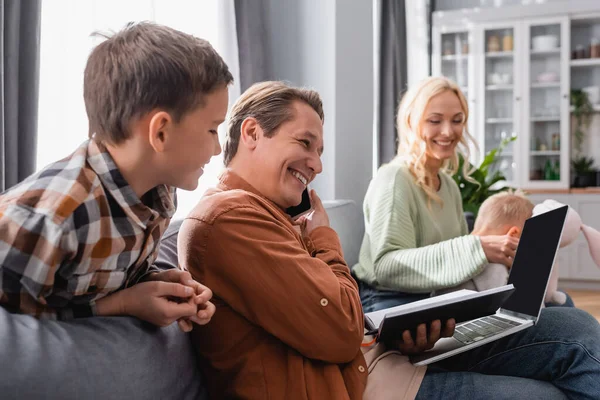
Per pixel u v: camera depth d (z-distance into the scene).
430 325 1.27
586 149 5.51
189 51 0.86
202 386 1.10
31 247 0.73
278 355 1.08
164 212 0.92
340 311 1.06
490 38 5.34
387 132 3.94
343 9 2.69
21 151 1.47
